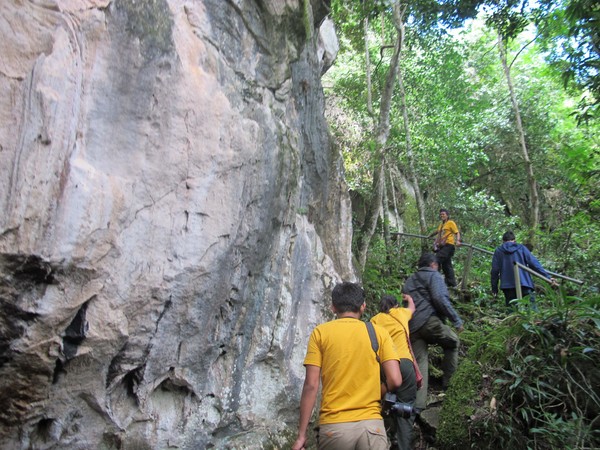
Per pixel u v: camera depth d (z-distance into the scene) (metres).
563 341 5.11
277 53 4.58
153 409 3.52
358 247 9.22
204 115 3.40
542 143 16.00
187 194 3.34
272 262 4.71
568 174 12.59
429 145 13.31
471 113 16.16
